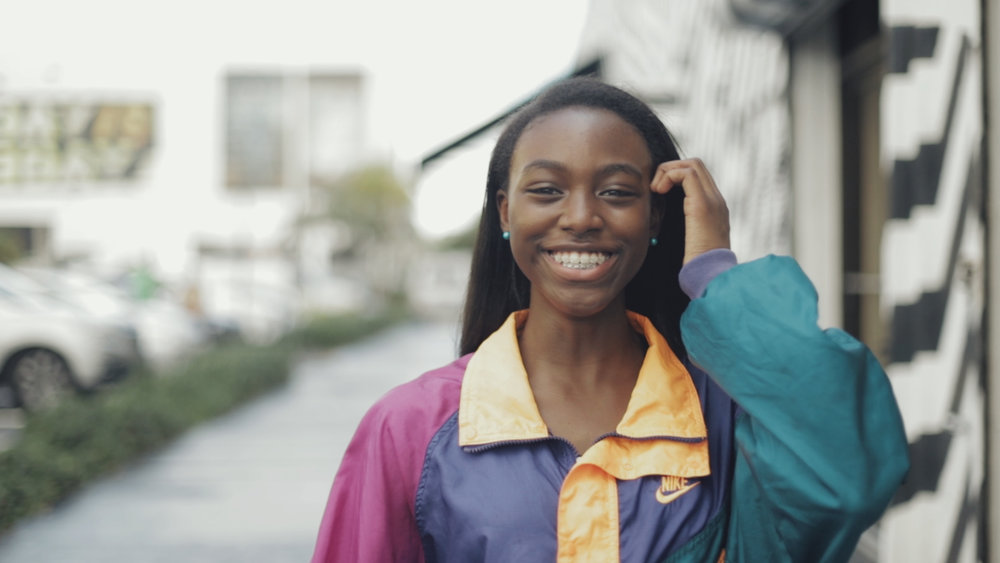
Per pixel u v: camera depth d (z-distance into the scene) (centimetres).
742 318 118
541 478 123
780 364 114
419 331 2575
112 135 2819
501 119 173
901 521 278
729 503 128
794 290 118
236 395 1028
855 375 114
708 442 130
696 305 122
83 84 2809
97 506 572
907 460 115
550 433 130
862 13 426
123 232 2805
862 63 429
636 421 127
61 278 1039
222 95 3247
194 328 1212
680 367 134
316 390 1178
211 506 572
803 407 113
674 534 122
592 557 120
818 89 448
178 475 659
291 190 3288
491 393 128
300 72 3325
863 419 114
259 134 3247
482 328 153
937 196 264
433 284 3108
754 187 472
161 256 2788
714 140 514
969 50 254
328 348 1812
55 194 2788
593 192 127
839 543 115
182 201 2894
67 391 918
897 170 274
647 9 614
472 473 124
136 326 989
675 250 146
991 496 243
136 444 726
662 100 579
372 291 3306
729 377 118
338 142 3409
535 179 129
